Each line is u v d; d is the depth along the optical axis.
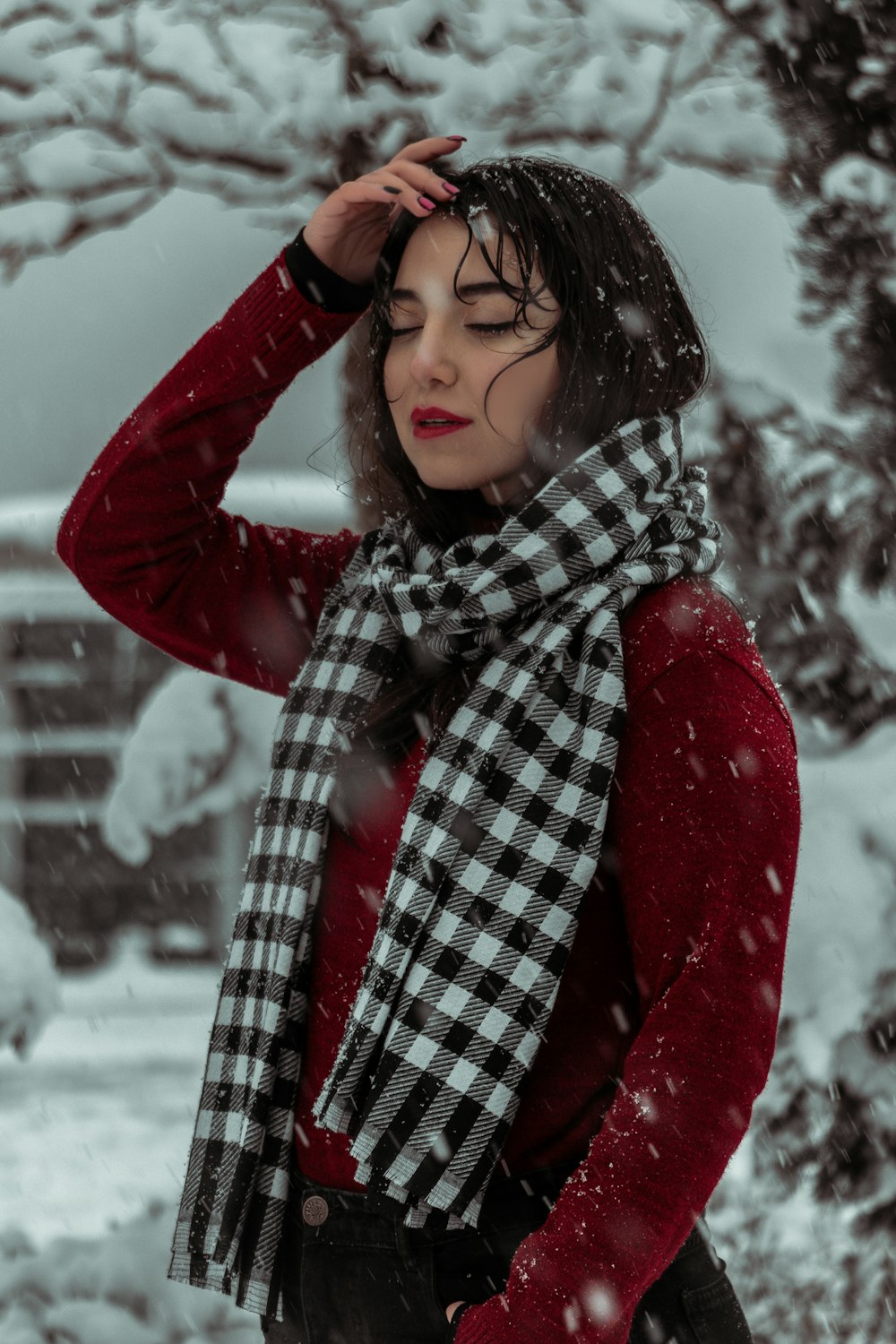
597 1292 1.42
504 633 1.75
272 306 1.97
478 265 1.75
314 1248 1.74
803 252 4.12
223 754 5.22
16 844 10.15
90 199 4.39
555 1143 1.67
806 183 4.12
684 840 1.53
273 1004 1.83
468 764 1.67
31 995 4.37
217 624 2.17
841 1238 4.20
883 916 3.89
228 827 10.27
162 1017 9.50
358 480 2.25
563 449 1.77
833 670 4.17
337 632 1.99
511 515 1.86
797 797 1.58
